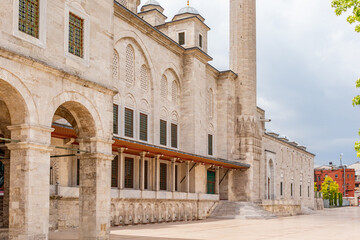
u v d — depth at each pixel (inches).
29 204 627.8
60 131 996.6
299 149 3225.9
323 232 1194.6
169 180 1627.7
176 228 1205.7
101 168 800.3
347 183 5585.6
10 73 621.0
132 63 1465.3
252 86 2122.3
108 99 837.8
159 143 1568.7
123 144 1206.3
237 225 1385.3
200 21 1835.6
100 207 790.5
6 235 807.1
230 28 2177.7
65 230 1041.5
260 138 2175.2
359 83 636.7
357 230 1288.1
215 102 2018.9
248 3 2159.2
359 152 641.0
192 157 1535.4
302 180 3267.7
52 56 703.7
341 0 621.6
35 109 658.8
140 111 1486.2
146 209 1352.1
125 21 1396.4
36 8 685.9
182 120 1740.9
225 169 2025.1
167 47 1641.2
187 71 1753.2
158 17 2007.9
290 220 1804.9
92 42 810.2
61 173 1101.7
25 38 651.5
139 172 1451.8
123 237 930.7
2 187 991.0
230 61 2155.5
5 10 620.1
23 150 640.4
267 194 2391.7
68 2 751.7
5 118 829.8
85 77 780.0
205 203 1745.8
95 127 797.2
